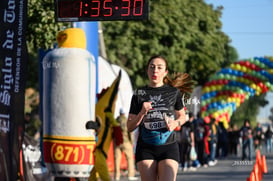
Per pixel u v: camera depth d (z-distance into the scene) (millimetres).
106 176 14102
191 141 24203
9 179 10109
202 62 34312
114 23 31688
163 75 8773
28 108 31312
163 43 33125
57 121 10844
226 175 21969
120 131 14508
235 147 39312
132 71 31484
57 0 11711
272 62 29422
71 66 10797
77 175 10914
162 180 8367
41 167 14961
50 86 10883
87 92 10922
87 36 15977
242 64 29625
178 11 33531
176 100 8703
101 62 22125
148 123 8531
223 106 29891
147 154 8516
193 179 20203
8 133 10125
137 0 11406
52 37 15391
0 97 10094
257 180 15164
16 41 10195
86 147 10906
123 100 22859
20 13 10219
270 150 48125
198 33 34312
